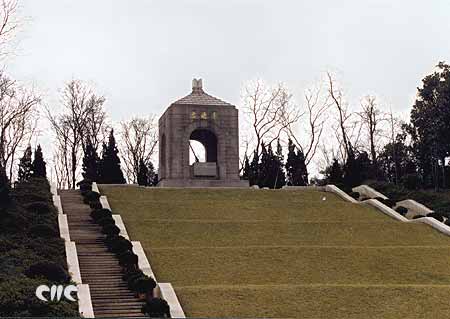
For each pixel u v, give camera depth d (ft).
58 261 99.19
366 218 147.23
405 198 173.37
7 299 70.49
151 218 140.67
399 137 258.98
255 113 269.03
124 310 84.28
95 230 127.34
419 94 217.77
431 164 236.02
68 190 170.71
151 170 284.20
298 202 162.61
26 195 146.72
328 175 263.08
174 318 74.08
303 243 123.95
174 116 197.16
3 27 159.63
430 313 82.58
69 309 71.77
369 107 385.50
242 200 163.22
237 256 110.32
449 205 158.71
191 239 123.85
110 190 169.48
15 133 221.66
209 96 205.05
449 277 102.94
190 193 170.40
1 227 113.39
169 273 101.19
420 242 126.11
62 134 257.34
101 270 101.81
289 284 96.58
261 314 80.53
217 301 84.84
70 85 272.31
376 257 111.96
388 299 87.25
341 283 99.04
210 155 207.82
